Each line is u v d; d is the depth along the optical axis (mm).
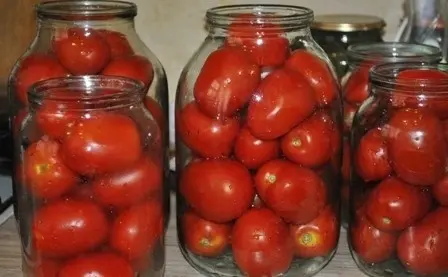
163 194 601
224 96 542
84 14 622
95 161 498
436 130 540
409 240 557
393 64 619
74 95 522
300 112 539
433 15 752
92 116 508
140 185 522
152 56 674
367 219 583
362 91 666
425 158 538
